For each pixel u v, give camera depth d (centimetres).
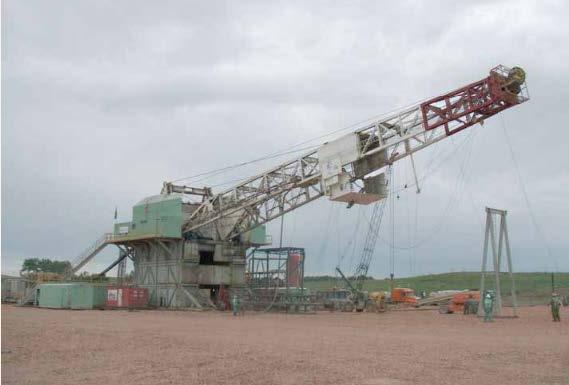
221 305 6475
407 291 8681
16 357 1950
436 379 1484
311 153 5584
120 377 1524
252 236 7112
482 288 4775
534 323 3972
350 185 5188
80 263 7869
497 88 4381
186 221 6669
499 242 4816
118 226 7356
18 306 7150
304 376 1527
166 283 6775
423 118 4772
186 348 2234
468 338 2739
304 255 6272
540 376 1538
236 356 1962
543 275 14925
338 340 2612
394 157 5038
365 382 1435
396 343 2461
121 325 3678
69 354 2038
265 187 6041
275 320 4541
